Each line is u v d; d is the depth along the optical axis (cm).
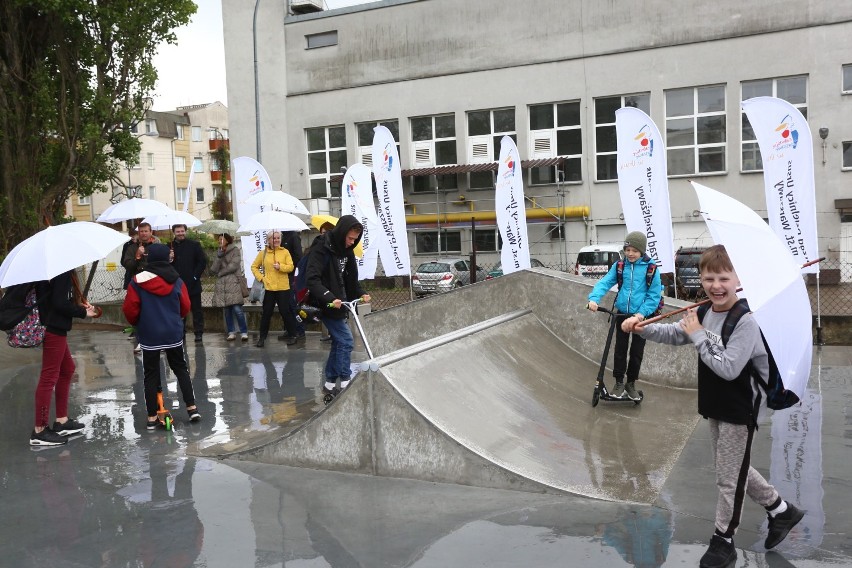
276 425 652
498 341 712
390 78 3072
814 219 959
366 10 3083
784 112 956
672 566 348
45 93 1702
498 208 1257
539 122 2872
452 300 916
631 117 1043
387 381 494
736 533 389
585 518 410
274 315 1316
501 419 552
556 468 489
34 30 1739
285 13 3241
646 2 2655
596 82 2747
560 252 2841
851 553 362
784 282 333
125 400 776
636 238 672
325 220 947
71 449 593
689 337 375
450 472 477
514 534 390
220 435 626
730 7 2548
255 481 495
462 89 2953
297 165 3266
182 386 670
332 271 697
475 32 2917
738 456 350
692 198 2645
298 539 395
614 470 493
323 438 516
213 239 3925
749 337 340
